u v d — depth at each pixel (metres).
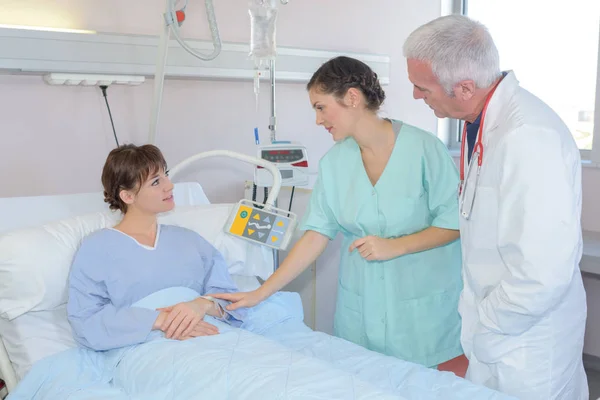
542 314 1.16
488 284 1.27
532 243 1.10
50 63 2.01
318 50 2.80
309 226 1.65
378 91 1.50
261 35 1.98
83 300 1.45
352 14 3.00
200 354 1.29
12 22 2.00
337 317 1.72
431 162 1.54
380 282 1.59
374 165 1.59
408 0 3.24
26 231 1.52
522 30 3.02
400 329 1.60
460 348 1.68
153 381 1.28
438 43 1.18
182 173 2.48
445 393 1.24
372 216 1.58
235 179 2.64
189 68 2.35
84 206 1.81
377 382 1.32
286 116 2.79
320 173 1.65
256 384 1.16
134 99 2.30
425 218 1.60
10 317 1.44
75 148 2.18
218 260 1.68
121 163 1.51
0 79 2.00
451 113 1.29
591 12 2.74
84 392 1.29
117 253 1.50
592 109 2.79
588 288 2.71
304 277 2.26
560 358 1.25
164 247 1.58
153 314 1.42
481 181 1.23
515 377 1.24
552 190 1.10
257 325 1.65
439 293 1.62
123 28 2.24
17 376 1.45
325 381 1.14
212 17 1.89
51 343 1.43
